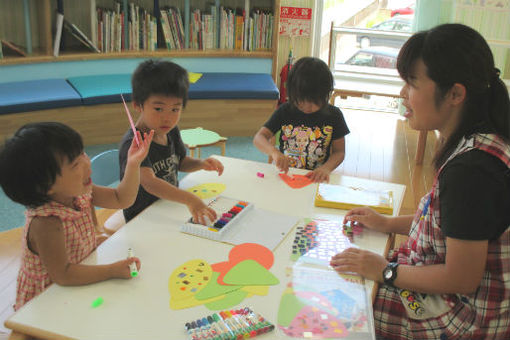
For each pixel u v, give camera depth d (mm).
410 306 1202
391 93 3777
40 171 1074
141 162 1471
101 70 4016
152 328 986
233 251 1260
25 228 1188
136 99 1587
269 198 1582
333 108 2164
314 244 1311
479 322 1127
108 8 4117
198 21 4207
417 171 3613
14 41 3896
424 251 1201
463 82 1055
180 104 1580
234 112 3992
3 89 3541
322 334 985
